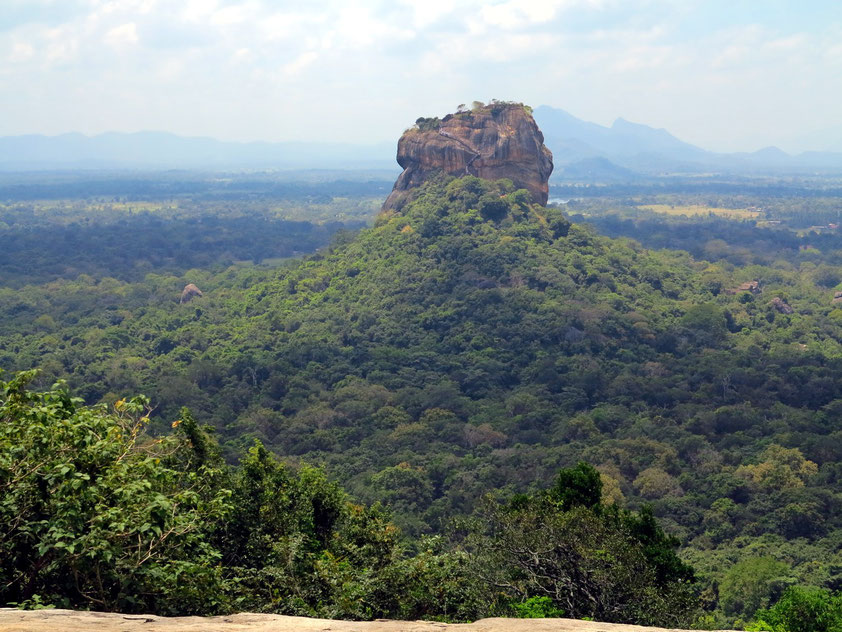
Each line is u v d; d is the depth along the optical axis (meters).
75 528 10.16
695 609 18.19
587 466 23.44
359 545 18.89
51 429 10.78
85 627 7.63
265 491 17.94
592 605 16.23
